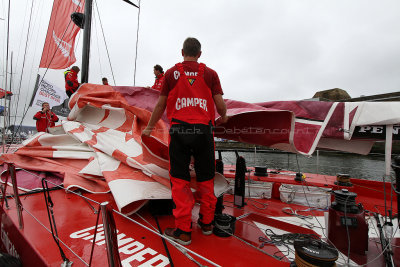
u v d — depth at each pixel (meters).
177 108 1.50
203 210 1.65
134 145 2.59
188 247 1.48
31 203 2.08
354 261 1.46
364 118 1.76
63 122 3.41
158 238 1.56
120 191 1.91
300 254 1.14
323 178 3.34
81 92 3.06
